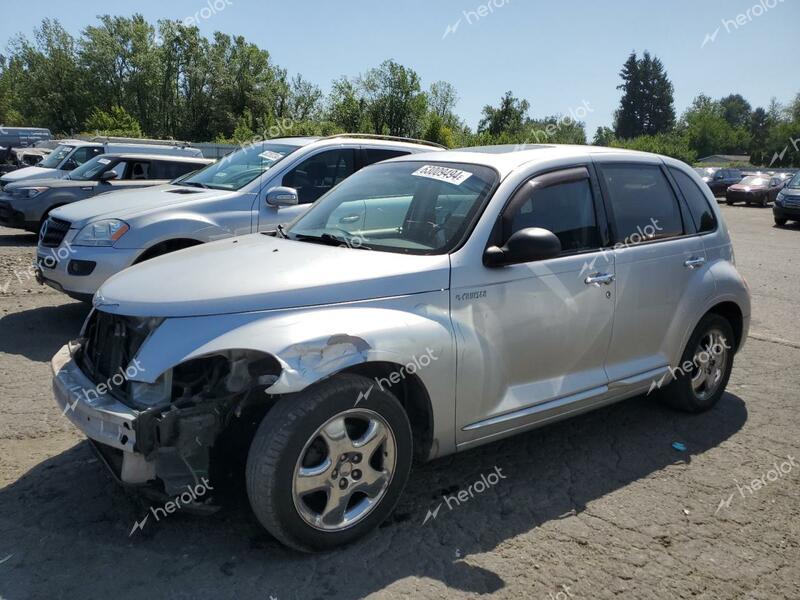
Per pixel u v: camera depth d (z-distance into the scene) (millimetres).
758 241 16734
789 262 12977
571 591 2814
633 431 4523
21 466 3732
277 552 3006
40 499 3396
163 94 60188
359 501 3102
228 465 3227
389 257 3336
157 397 2818
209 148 28562
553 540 3189
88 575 2814
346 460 2959
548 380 3760
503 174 3713
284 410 2791
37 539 3059
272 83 59531
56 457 3850
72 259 5969
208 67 58500
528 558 3035
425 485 3705
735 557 3111
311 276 3074
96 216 6105
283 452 2750
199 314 2865
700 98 127000
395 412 3061
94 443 3158
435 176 3941
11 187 11633
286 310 2934
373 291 3098
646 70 100688
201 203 6336
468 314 3330
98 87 59875
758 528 3365
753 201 31266
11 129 33688
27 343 5977
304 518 2863
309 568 2898
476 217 3516
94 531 3133
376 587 2785
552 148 4266
